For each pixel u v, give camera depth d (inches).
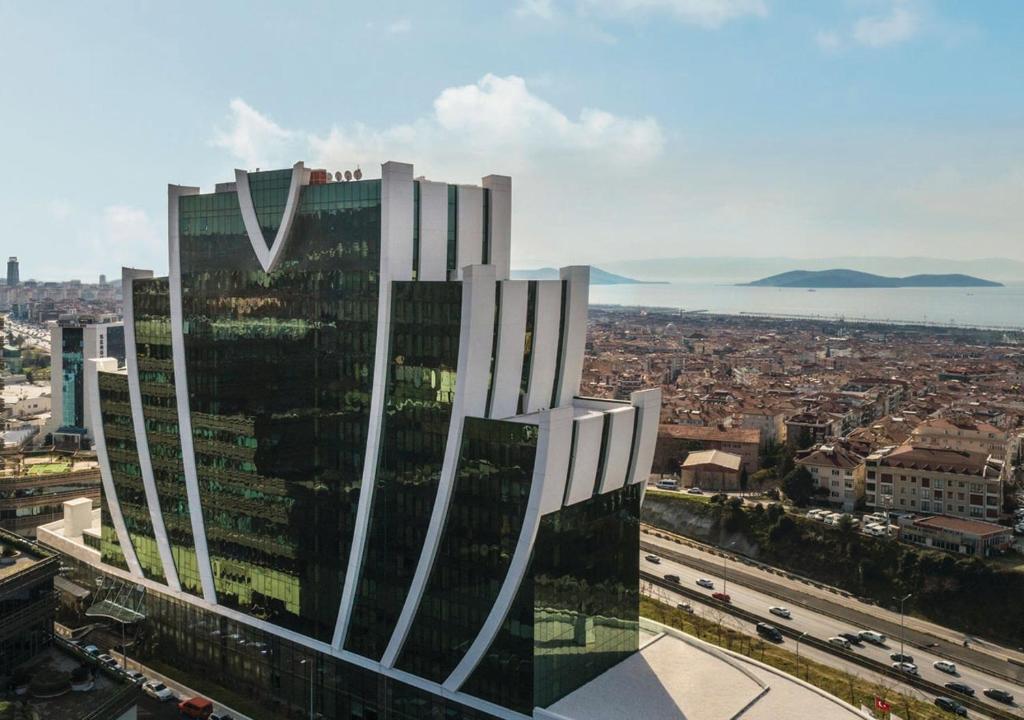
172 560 5625.0
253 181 4901.6
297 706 4884.4
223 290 5132.9
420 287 4205.2
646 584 7869.1
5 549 4933.6
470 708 4116.6
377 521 4456.2
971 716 5502.0
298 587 4862.2
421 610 4301.2
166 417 5585.6
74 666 4399.6
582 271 4677.7
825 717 3917.3
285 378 4840.1
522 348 4340.6
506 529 3924.7
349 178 4751.5
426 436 4217.5
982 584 7480.3
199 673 5452.8
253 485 5068.9
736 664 4466.0
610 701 4040.4
